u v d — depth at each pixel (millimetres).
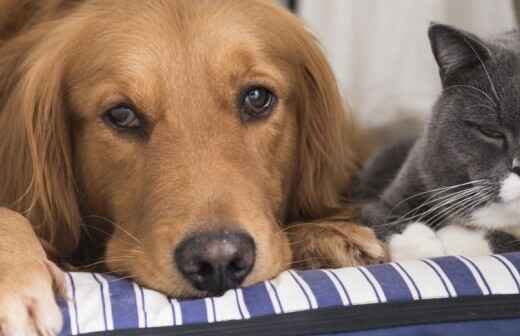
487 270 712
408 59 1117
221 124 762
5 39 869
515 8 1047
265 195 773
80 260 848
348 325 680
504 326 691
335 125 891
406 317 686
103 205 805
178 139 753
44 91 804
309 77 871
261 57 792
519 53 808
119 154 776
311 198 895
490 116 795
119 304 687
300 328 677
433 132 846
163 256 718
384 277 707
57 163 814
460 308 691
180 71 763
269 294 695
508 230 828
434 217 843
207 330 674
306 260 827
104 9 798
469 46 804
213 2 799
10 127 817
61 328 673
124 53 769
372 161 981
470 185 820
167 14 784
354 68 1144
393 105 1123
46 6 849
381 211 868
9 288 671
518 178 786
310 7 1145
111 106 772
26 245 709
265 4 833
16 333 664
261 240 725
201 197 720
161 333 672
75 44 797
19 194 817
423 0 1104
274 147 812
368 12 1131
